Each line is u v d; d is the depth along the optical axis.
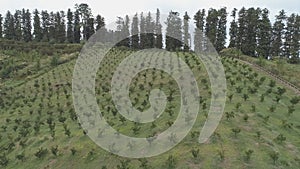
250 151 21.94
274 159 21.81
